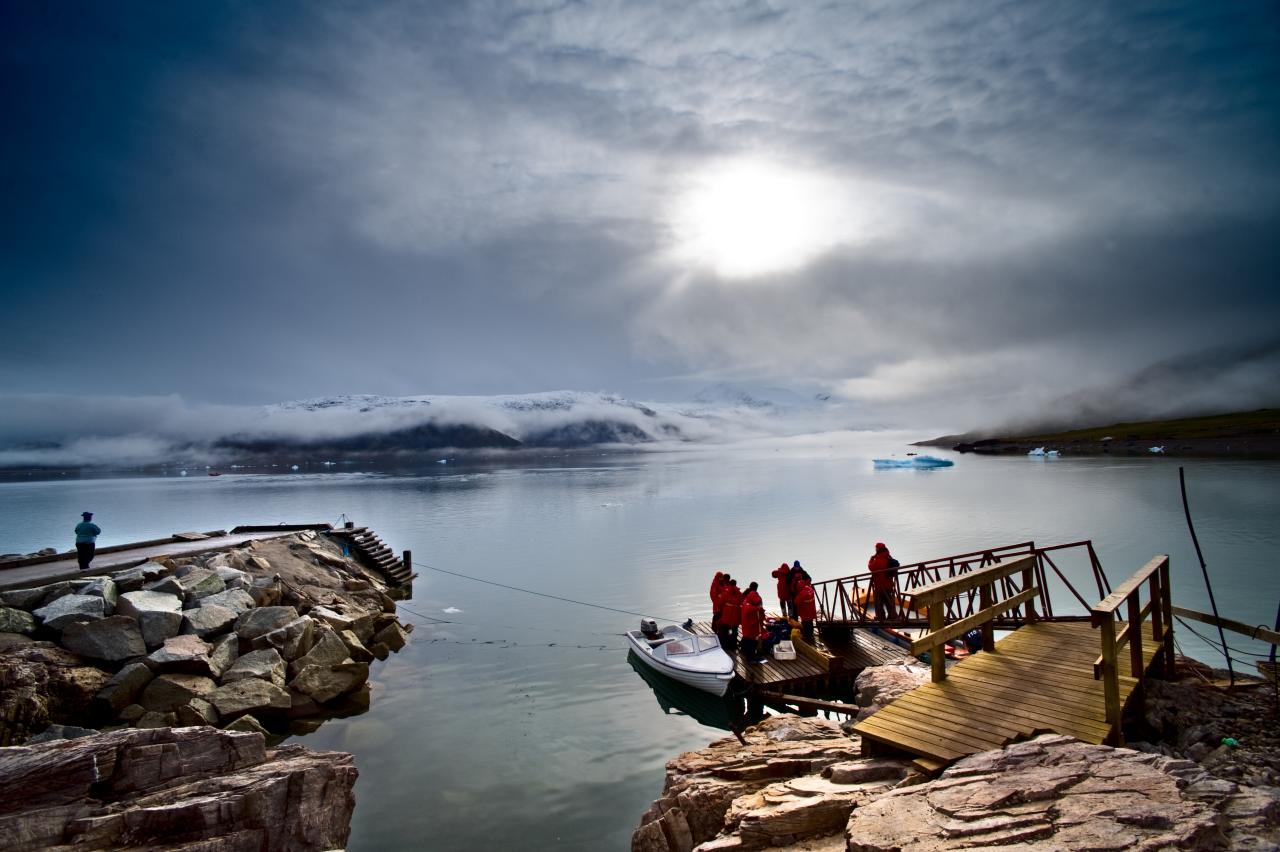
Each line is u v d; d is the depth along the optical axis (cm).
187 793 1177
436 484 15275
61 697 1894
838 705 2022
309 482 17812
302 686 2216
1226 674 1393
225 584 2791
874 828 788
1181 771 818
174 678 2042
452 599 4009
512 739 2011
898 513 7481
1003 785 831
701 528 6806
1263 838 671
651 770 1812
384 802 1652
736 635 2686
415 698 2364
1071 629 1539
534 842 1473
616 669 2670
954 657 2073
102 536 7450
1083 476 11469
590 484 13775
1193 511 6800
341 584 3516
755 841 945
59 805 1109
